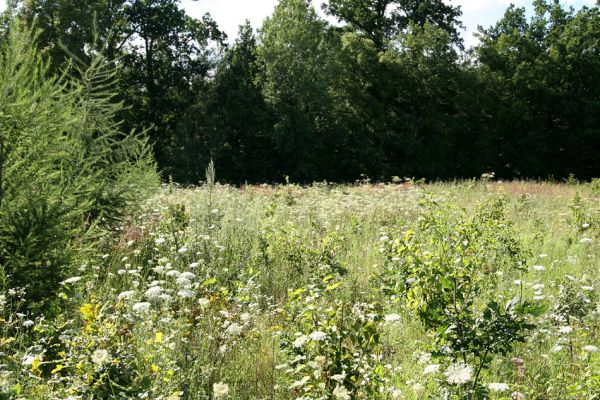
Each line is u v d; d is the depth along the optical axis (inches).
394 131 1699.1
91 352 148.7
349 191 719.7
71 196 244.8
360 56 1660.9
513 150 1765.5
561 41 1822.1
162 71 1608.0
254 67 1646.2
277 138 1502.2
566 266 318.0
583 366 172.9
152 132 1539.1
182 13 1594.5
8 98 227.1
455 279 158.7
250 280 256.7
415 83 1699.1
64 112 253.4
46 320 197.3
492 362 181.8
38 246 221.3
